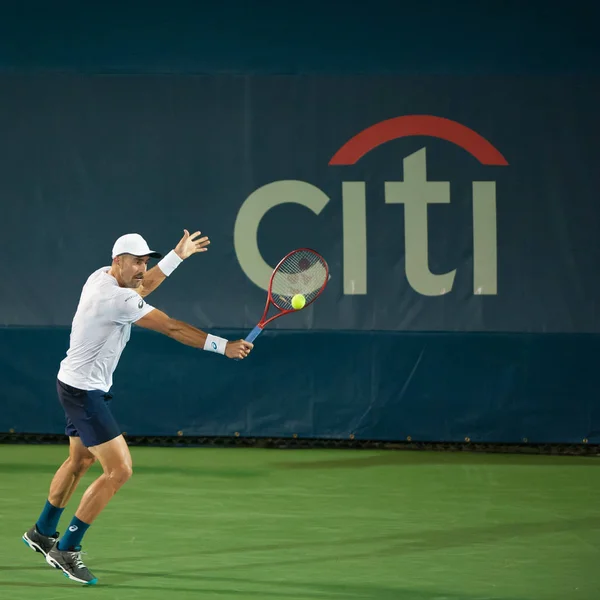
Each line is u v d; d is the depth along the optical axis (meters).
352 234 33.75
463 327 33.62
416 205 33.62
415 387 33.62
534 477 29.33
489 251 33.53
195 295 33.91
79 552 18.27
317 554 20.56
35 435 34.28
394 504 25.52
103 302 18.42
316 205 33.75
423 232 33.62
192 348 33.88
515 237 33.53
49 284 34.09
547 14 33.47
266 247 33.88
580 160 33.44
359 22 33.69
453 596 17.81
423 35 33.66
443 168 33.62
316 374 33.78
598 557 20.48
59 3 34.03
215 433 33.97
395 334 33.62
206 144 33.94
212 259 33.94
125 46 34.03
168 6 33.91
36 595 17.62
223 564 19.73
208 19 33.91
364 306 33.72
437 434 33.66
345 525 23.14
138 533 22.20
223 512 24.39
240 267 33.88
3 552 20.44
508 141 33.56
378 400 33.72
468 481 28.67
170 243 34.00
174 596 17.64
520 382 33.44
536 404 33.41
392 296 33.69
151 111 33.97
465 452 33.47
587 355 33.31
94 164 34.06
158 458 31.95
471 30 33.56
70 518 23.41
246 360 33.84
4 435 34.31
